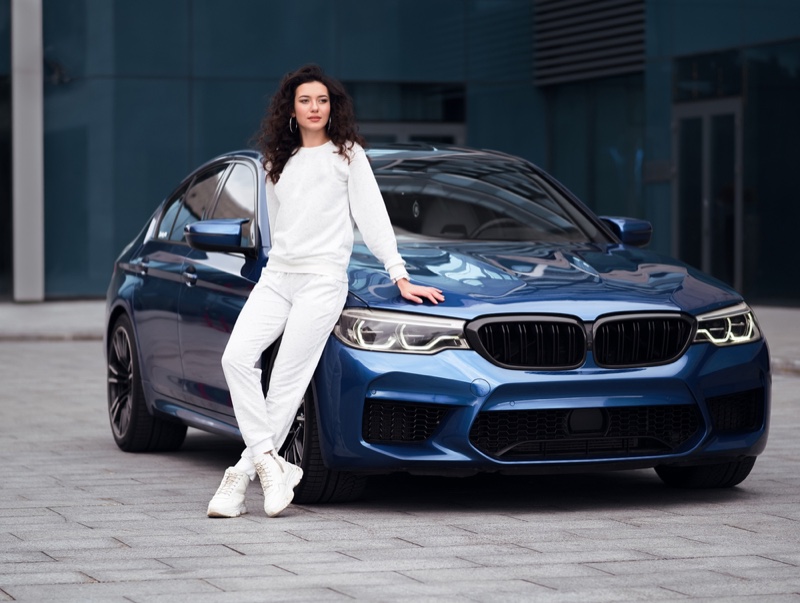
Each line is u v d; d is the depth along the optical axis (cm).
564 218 711
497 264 620
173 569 466
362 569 464
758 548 500
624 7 2195
